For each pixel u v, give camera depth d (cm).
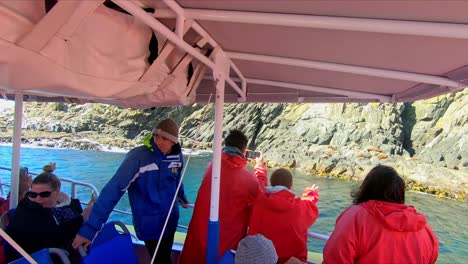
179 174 258
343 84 278
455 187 2198
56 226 237
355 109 3077
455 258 1297
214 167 221
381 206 163
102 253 194
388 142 2852
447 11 117
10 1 95
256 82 302
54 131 3894
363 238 159
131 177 229
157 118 3772
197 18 149
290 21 138
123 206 1386
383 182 170
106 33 130
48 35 103
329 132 3034
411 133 2941
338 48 178
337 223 173
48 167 321
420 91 256
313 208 236
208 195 254
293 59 205
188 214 1279
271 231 228
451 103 2894
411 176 2428
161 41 161
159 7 148
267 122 3406
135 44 147
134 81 151
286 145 3105
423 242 162
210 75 281
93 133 3866
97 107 4006
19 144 321
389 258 158
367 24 131
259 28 164
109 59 133
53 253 182
